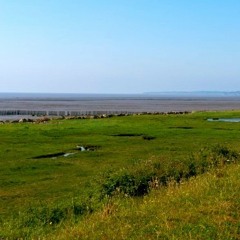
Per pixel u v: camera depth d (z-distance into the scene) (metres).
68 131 48.53
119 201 15.43
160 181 17.70
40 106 187.12
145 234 10.60
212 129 51.50
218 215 11.47
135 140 41.62
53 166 28.62
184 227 10.73
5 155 32.66
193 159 20.62
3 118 100.31
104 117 75.81
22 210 17.23
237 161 20.55
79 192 19.80
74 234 11.83
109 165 28.47
